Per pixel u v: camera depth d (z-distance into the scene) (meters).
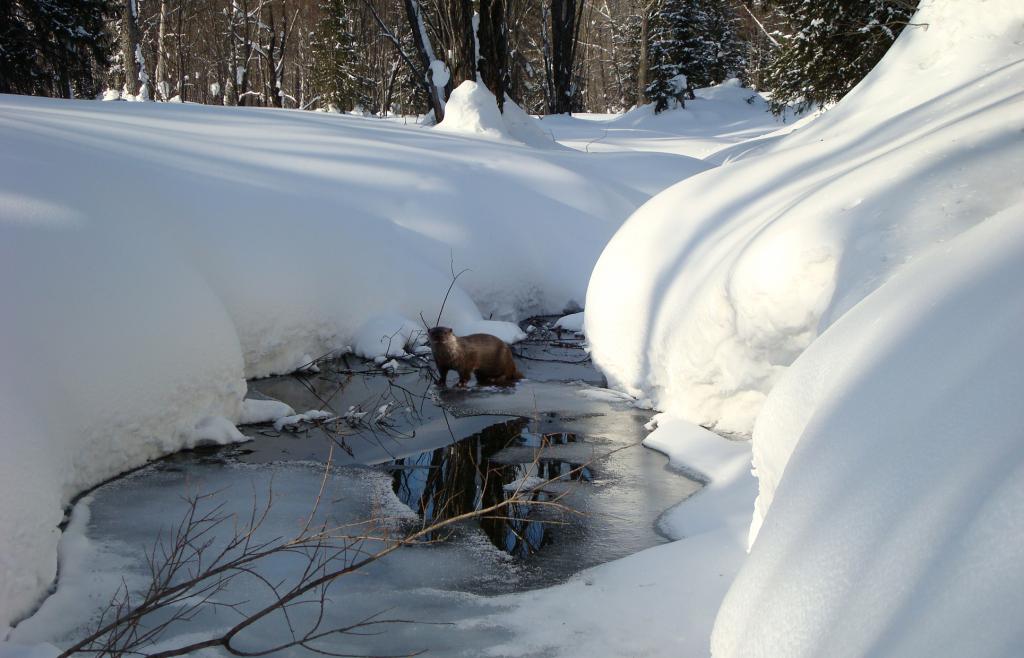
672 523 4.40
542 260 10.61
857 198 4.41
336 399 7.04
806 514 1.96
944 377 1.93
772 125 28.47
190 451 5.67
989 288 2.14
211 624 3.33
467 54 17.48
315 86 38.53
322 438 6.05
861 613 1.55
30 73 22.58
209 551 4.05
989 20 7.11
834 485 1.95
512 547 4.16
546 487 5.04
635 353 6.93
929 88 6.95
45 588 3.58
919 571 1.51
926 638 1.38
